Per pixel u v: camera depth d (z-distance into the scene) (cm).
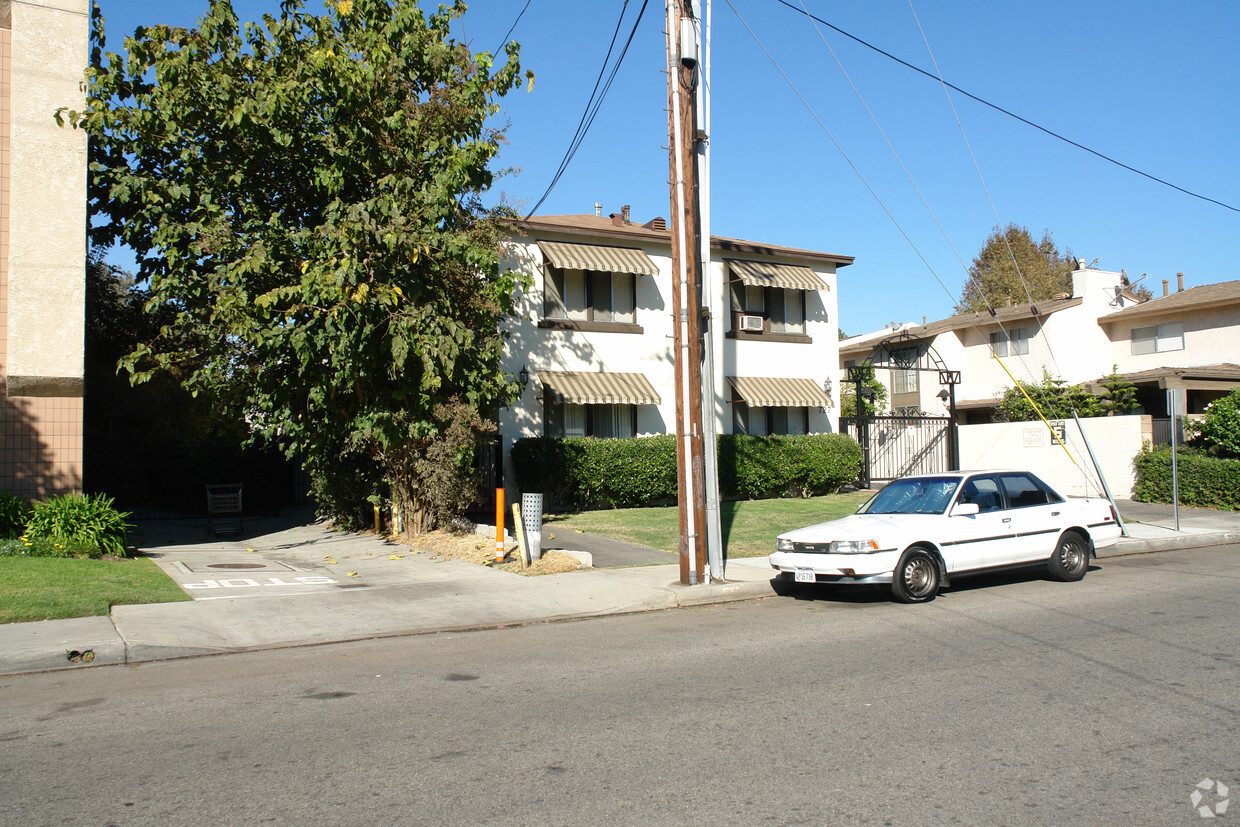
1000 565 1077
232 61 1306
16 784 471
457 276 1420
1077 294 3397
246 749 525
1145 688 632
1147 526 1700
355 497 1730
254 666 755
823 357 2378
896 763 485
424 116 1395
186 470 2192
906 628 864
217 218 1303
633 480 1928
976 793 442
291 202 1424
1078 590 1078
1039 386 2972
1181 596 1024
